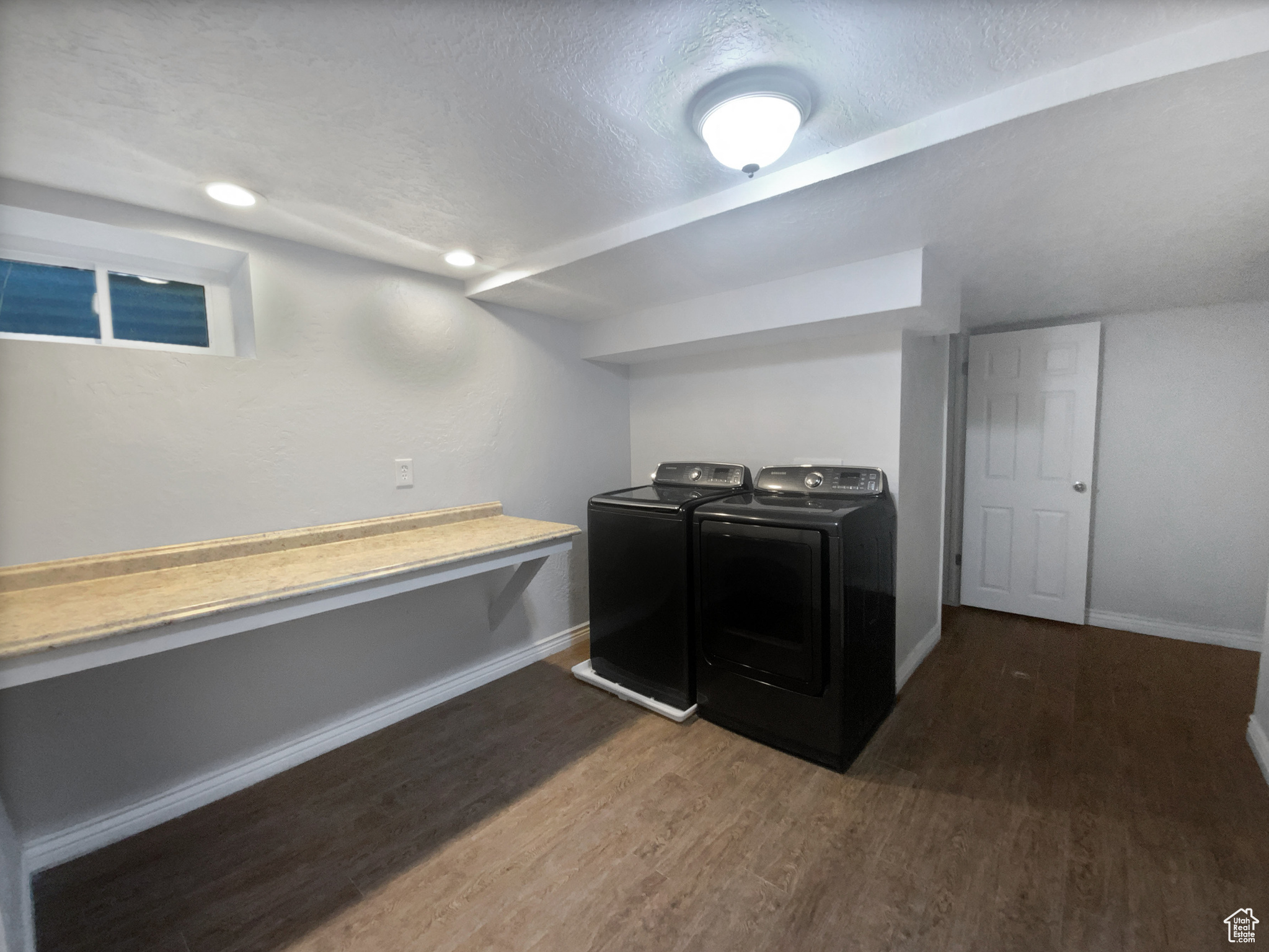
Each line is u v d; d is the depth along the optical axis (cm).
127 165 135
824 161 134
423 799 177
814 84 107
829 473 243
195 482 172
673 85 106
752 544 201
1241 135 115
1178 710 224
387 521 217
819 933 128
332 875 147
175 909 137
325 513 203
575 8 85
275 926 132
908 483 249
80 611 125
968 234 172
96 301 167
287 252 190
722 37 93
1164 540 302
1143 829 158
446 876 146
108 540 157
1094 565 323
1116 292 254
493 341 259
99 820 156
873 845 154
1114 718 219
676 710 223
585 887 142
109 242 162
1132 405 305
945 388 302
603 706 236
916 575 268
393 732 217
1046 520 329
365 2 83
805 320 213
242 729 183
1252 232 173
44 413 146
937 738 208
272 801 177
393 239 189
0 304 154
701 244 180
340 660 206
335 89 106
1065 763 190
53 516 149
